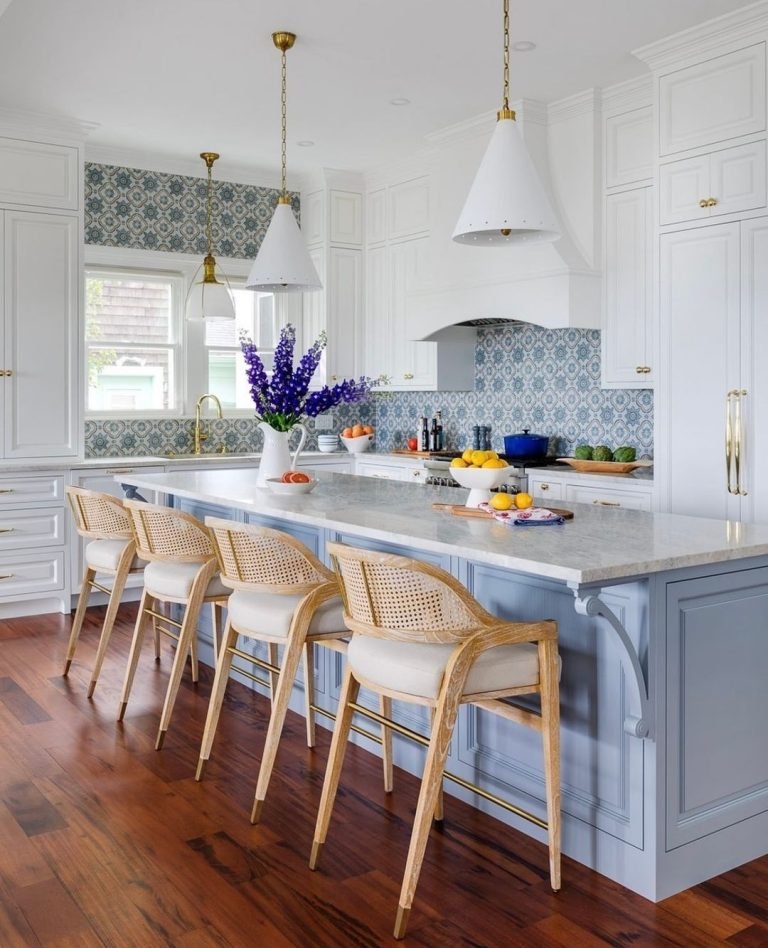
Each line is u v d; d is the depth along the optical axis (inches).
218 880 97.0
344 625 116.1
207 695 159.2
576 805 101.8
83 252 219.9
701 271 167.8
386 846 104.8
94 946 85.0
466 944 85.7
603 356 204.1
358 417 290.4
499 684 91.7
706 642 98.0
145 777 123.7
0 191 208.4
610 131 198.8
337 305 267.9
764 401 159.0
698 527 112.1
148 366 259.1
